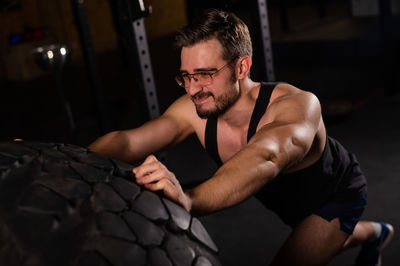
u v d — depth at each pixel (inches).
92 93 149.3
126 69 282.0
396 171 117.5
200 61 48.6
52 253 26.9
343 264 82.2
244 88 53.4
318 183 56.9
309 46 243.0
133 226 30.3
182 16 399.9
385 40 172.4
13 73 307.6
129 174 36.4
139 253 28.8
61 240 27.6
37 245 27.1
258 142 44.1
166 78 247.6
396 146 133.0
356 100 179.0
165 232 31.8
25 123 203.8
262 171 41.6
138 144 56.5
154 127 58.5
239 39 49.7
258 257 88.8
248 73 53.6
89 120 194.4
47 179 31.5
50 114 213.2
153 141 58.0
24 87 282.2
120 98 221.0
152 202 33.3
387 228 75.4
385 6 170.1
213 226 101.6
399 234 90.0
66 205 29.3
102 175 34.0
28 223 28.0
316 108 51.0
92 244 27.9
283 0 284.5
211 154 59.6
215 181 40.5
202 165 137.8
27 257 26.7
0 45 307.7
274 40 260.1
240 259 88.6
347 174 60.3
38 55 134.0
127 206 31.8
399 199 103.4
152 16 380.5
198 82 49.8
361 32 245.4
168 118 60.2
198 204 38.8
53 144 38.2
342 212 59.3
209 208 39.6
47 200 29.5
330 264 82.6
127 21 93.4
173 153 148.5
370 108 167.8
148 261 28.8
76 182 31.8
